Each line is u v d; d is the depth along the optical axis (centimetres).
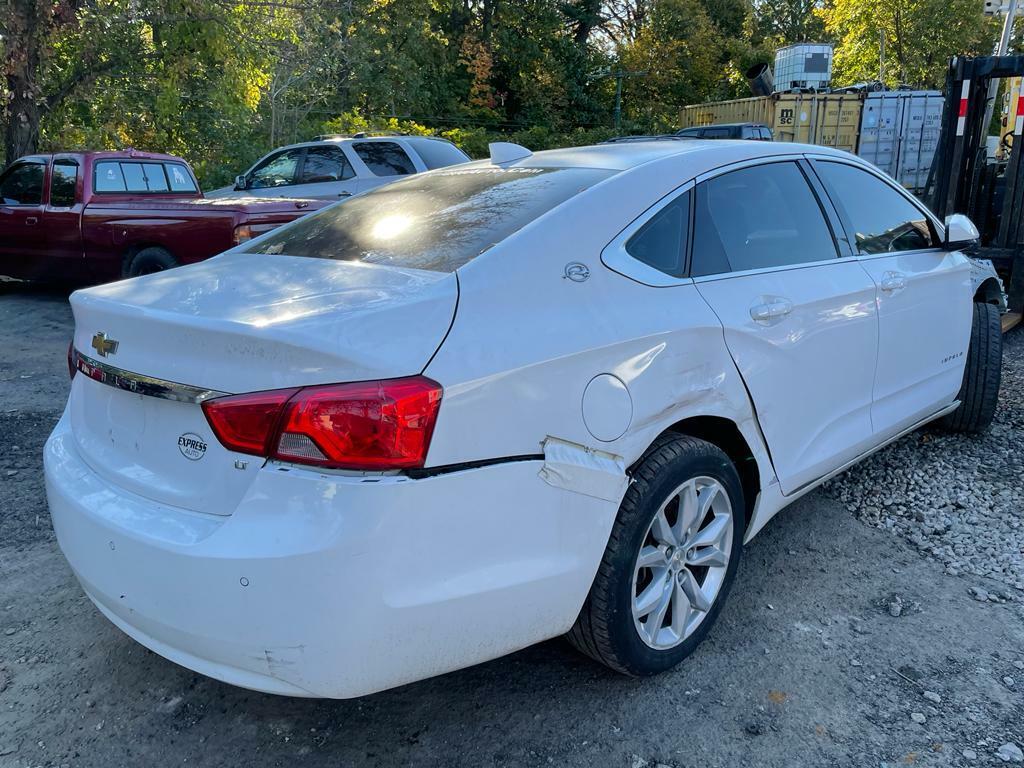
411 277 233
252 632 195
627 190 271
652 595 258
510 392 212
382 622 196
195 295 237
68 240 870
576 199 261
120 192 905
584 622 247
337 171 1091
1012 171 696
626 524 242
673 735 245
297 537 190
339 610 191
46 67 1350
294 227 321
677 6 3597
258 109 2017
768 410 294
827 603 316
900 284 369
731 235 298
